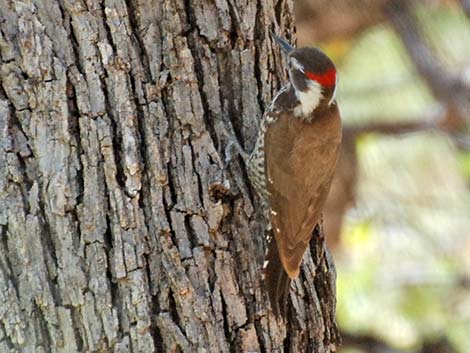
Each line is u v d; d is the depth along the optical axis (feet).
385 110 63.72
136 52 35.22
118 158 34.73
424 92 64.18
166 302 34.91
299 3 61.67
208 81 36.55
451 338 59.93
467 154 63.57
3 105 34.22
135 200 34.73
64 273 34.32
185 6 36.17
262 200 37.93
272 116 38.37
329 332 39.27
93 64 34.55
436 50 62.03
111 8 34.81
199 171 35.99
